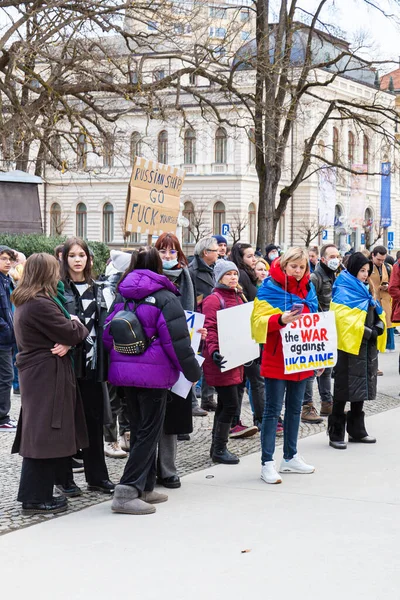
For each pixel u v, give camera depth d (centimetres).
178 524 598
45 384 609
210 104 2361
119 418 838
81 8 2041
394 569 503
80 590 473
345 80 5878
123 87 2178
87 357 648
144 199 1055
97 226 6612
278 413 730
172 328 615
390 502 659
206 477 745
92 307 652
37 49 2017
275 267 729
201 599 458
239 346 773
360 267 852
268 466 726
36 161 2686
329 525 595
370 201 6594
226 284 808
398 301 1290
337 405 870
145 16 2155
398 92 6525
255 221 6325
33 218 2048
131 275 629
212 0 2422
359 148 5738
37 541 560
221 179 6138
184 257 856
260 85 2397
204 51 2338
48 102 2191
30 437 612
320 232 5694
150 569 505
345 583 480
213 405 1084
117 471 757
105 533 577
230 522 603
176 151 6094
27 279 614
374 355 877
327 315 734
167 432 695
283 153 2611
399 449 866
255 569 504
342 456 832
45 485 622
